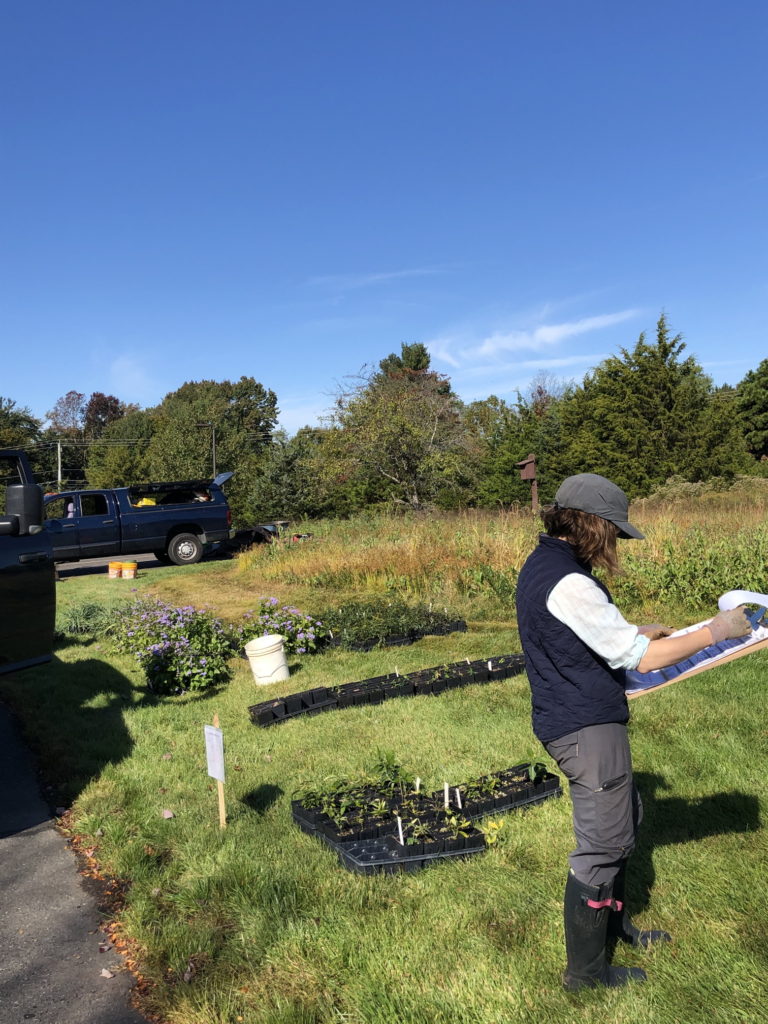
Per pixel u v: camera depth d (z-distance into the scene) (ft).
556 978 8.14
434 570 38.19
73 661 26.22
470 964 8.44
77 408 265.34
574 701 7.50
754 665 19.79
